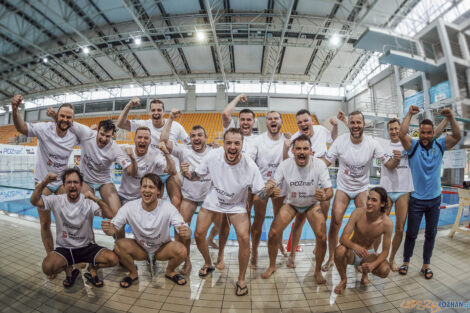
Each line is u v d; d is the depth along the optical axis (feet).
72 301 5.57
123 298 5.87
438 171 6.77
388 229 6.31
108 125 7.61
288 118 57.67
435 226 6.86
